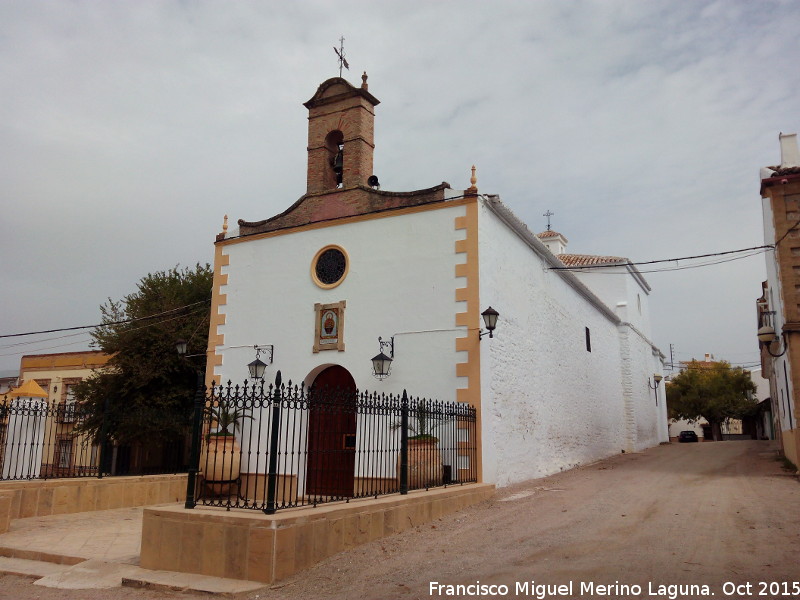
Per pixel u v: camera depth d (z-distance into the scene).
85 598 6.86
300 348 14.64
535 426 15.51
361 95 15.41
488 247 13.57
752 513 9.64
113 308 22.11
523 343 15.20
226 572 7.25
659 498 11.47
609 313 24.73
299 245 15.27
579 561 7.21
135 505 12.75
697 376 48.66
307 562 7.47
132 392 20.72
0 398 22.33
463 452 12.23
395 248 13.95
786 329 13.07
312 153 15.84
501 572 6.94
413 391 13.09
